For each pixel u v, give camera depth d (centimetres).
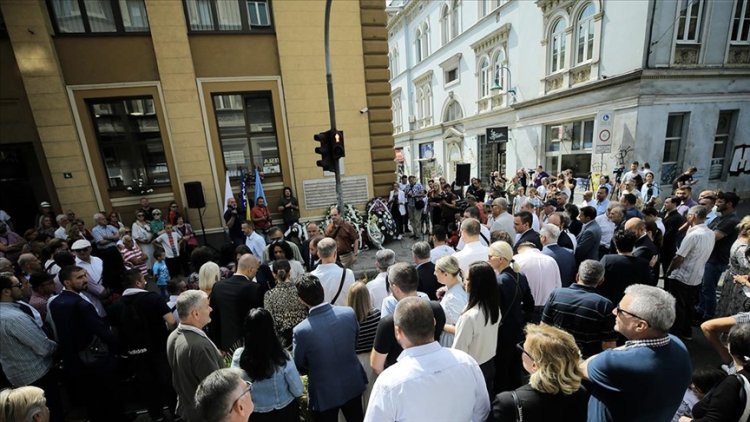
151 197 801
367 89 893
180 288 383
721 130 1222
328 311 238
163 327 316
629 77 1084
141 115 789
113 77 748
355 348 249
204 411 141
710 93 1140
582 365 180
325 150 618
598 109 1220
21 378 274
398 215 966
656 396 154
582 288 254
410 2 2455
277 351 212
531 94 1540
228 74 808
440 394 149
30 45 690
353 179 921
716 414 156
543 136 1502
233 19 803
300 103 853
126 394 352
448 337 270
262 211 781
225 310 323
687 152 1166
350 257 552
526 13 1508
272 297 319
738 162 1241
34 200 796
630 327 167
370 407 154
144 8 752
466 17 1950
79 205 761
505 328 271
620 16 1113
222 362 244
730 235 404
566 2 1297
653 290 169
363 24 866
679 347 164
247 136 856
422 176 2734
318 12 834
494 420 150
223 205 838
